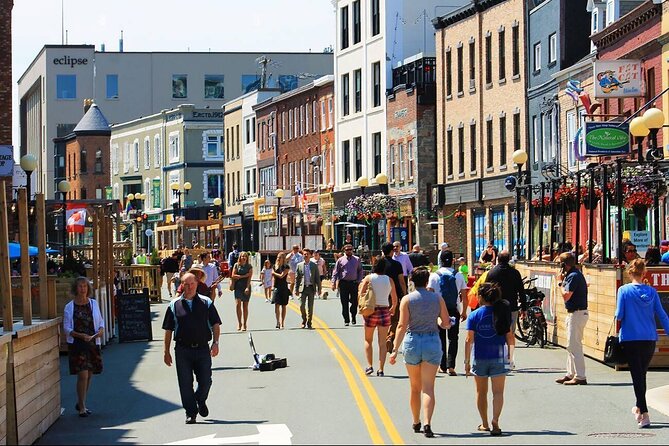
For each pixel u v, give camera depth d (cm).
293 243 9150
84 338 2344
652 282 2820
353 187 9531
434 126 8306
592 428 2073
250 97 12531
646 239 3750
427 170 8281
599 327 3031
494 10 7175
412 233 8425
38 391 2092
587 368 2922
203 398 2217
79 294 2361
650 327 2117
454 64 7794
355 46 9488
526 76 6744
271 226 11881
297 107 10938
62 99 17612
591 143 4281
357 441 1927
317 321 4672
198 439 1994
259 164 12181
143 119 15138
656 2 4834
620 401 2395
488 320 2003
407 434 2002
